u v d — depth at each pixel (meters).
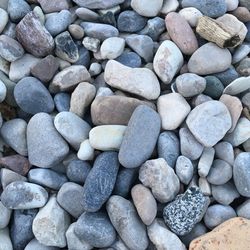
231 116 0.36
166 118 0.36
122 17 0.40
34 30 0.38
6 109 0.38
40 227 0.34
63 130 0.35
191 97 0.38
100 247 0.34
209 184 0.35
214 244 0.33
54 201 0.35
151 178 0.34
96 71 0.39
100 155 0.35
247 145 0.37
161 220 0.34
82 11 0.40
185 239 0.34
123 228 0.33
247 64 0.40
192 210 0.33
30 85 0.37
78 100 0.37
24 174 0.36
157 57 0.38
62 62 0.39
